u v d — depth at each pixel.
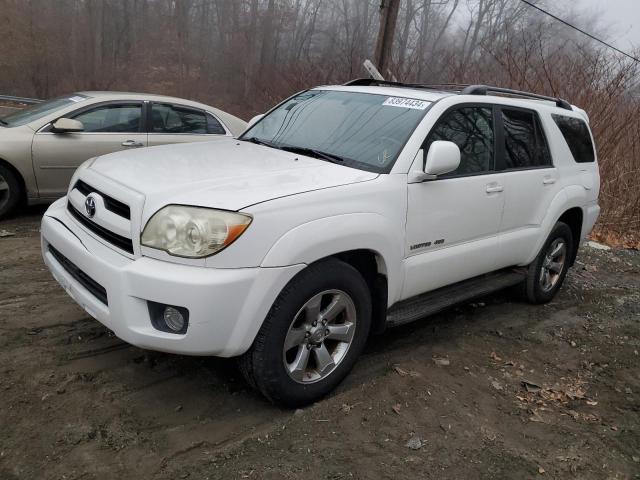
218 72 29.98
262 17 28.80
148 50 31.23
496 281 4.62
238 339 2.79
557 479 2.90
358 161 3.58
